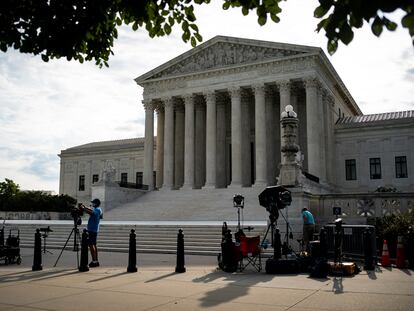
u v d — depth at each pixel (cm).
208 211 4572
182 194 5669
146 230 3094
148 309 954
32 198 6875
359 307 950
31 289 1229
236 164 5759
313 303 996
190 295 1115
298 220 2439
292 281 1336
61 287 1259
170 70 6500
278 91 6166
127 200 5612
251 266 1759
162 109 6850
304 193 2700
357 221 2814
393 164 6003
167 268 1736
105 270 1667
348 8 530
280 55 5719
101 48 1050
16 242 2030
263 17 789
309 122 5403
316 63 5578
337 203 3006
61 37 931
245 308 948
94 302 1039
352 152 6272
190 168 6109
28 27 941
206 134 6103
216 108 6519
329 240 2017
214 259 2177
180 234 1614
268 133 6016
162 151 6762
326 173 5819
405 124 5975
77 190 9125
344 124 6406
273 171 6028
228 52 6072
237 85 5919
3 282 1361
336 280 1352
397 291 1148
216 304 995
